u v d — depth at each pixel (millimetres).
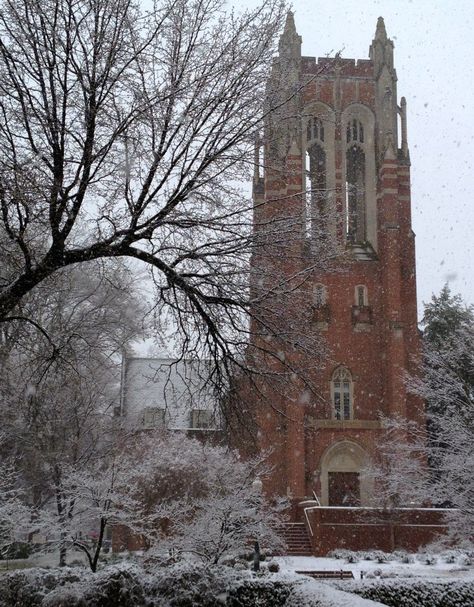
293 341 15031
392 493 35375
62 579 15312
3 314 12766
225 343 14922
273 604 12773
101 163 13273
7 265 15320
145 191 13656
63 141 12680
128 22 13508
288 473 50531
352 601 10438
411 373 53625
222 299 14406
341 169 57188
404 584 15781
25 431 27547
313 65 57500
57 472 28672
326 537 43844
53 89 12789
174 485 31000
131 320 32906
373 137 58688
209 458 32844
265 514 28672
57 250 12914
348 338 54750
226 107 14242
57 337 22562
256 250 14594
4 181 12281
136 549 36031
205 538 22172
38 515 23609
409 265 56688
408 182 58438
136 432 36375
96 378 33094
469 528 27922
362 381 54125
